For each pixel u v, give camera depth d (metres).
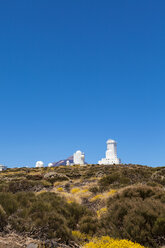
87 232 12.22
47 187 28.91
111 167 43.03
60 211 13.26
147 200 12.76
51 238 9.87
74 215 13.81
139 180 26.33
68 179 33.56
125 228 10.80
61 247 9.38
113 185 24.78
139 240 10.02
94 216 14.56
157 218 10.47
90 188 23.97
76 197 20.83
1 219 9.91
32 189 26.95
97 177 33.66
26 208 11.85
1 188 25.06
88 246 9.73
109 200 15.50
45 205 12.59
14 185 26.64
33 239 9.32
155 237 10.03
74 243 10.27
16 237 9.17
